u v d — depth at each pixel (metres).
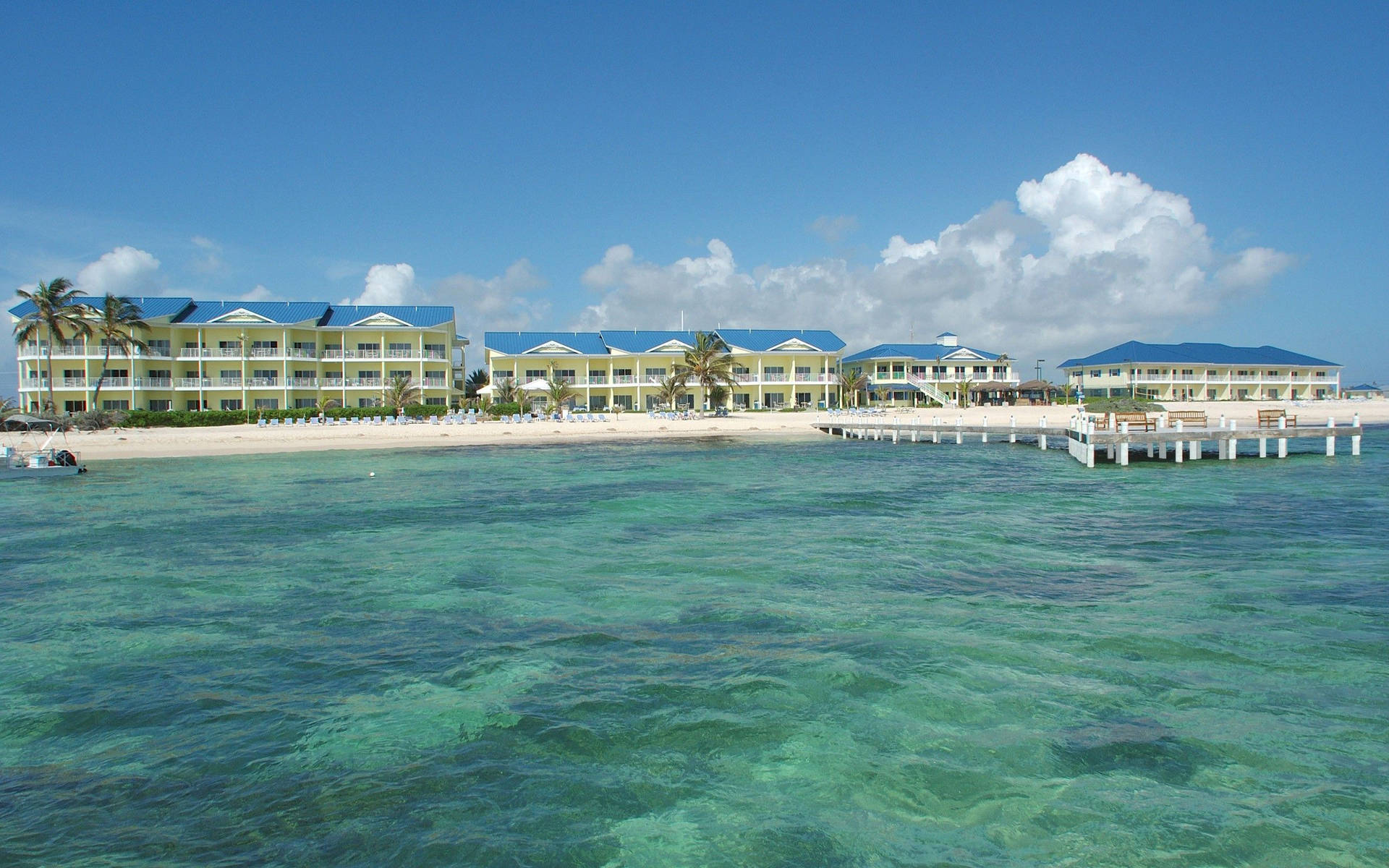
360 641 12.24
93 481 34.56
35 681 10.77
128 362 68.00
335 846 6.94
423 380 75.62
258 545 19.67
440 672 10.88
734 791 7.80
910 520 22.27
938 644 11.62
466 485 31.48
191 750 8.71
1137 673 10.45
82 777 8.18
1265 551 17.56
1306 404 91.44
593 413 78.69
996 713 9.34
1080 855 6.73
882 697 9.83
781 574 16.05
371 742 8.84
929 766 8.19
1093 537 19.42
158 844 6.98
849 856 6.77
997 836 7.02
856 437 57.84
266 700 10.03
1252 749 8.43
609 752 8.56
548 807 7.54
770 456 44.50
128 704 9.98
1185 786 7.74
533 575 16.28
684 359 80.44
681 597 14.42
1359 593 14.03
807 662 11.00
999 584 15.08
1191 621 12.54
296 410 65.31
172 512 25.14
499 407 70.25
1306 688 9.94
